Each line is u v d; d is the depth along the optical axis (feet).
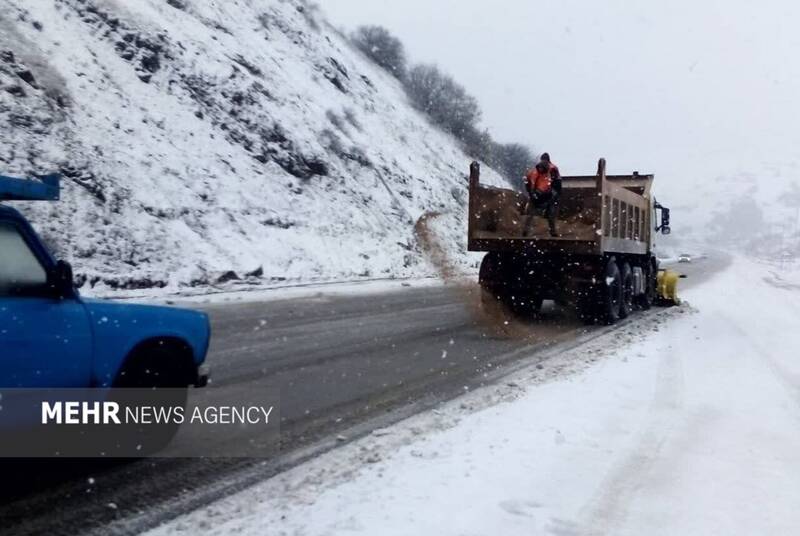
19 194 17.38
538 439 22.44
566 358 37.63
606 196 49.42
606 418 25.26
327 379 31.14
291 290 71.20
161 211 71.97
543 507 17.17
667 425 24.66
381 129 142.31
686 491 18.57
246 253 77.82
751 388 31.35
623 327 51.42
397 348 39.75
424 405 26.94
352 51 176.55
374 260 97.81
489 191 52.44
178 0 106.83
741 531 16.33
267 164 96.17
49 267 17.63
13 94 65.36
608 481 19.03
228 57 105.29
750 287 113.70
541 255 51.21
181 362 21.20
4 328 16.38
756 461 21.18
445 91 191.72
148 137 79.30
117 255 63.21
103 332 18.54
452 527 15.76
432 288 83.30
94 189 66.39
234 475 19.20
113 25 87.35
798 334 53.42
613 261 52.95
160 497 17.58
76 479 18.70
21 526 15.79
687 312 64.54
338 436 22.82
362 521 15.97
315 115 116.78
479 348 40.42
